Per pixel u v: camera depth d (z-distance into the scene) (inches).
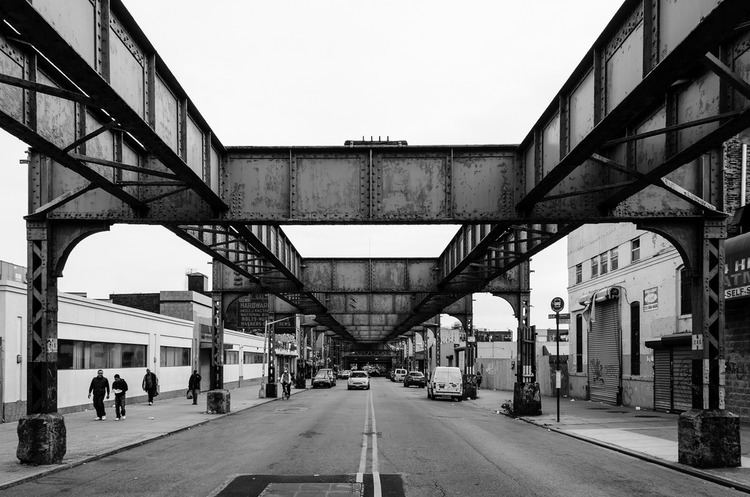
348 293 1376.7
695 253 569.6
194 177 523.2
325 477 468.4
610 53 422.9
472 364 1721.2
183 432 813.9
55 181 586.9
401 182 636.1
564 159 472.4
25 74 405.1
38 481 465.4
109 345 1285.7
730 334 890.1
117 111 380.8
